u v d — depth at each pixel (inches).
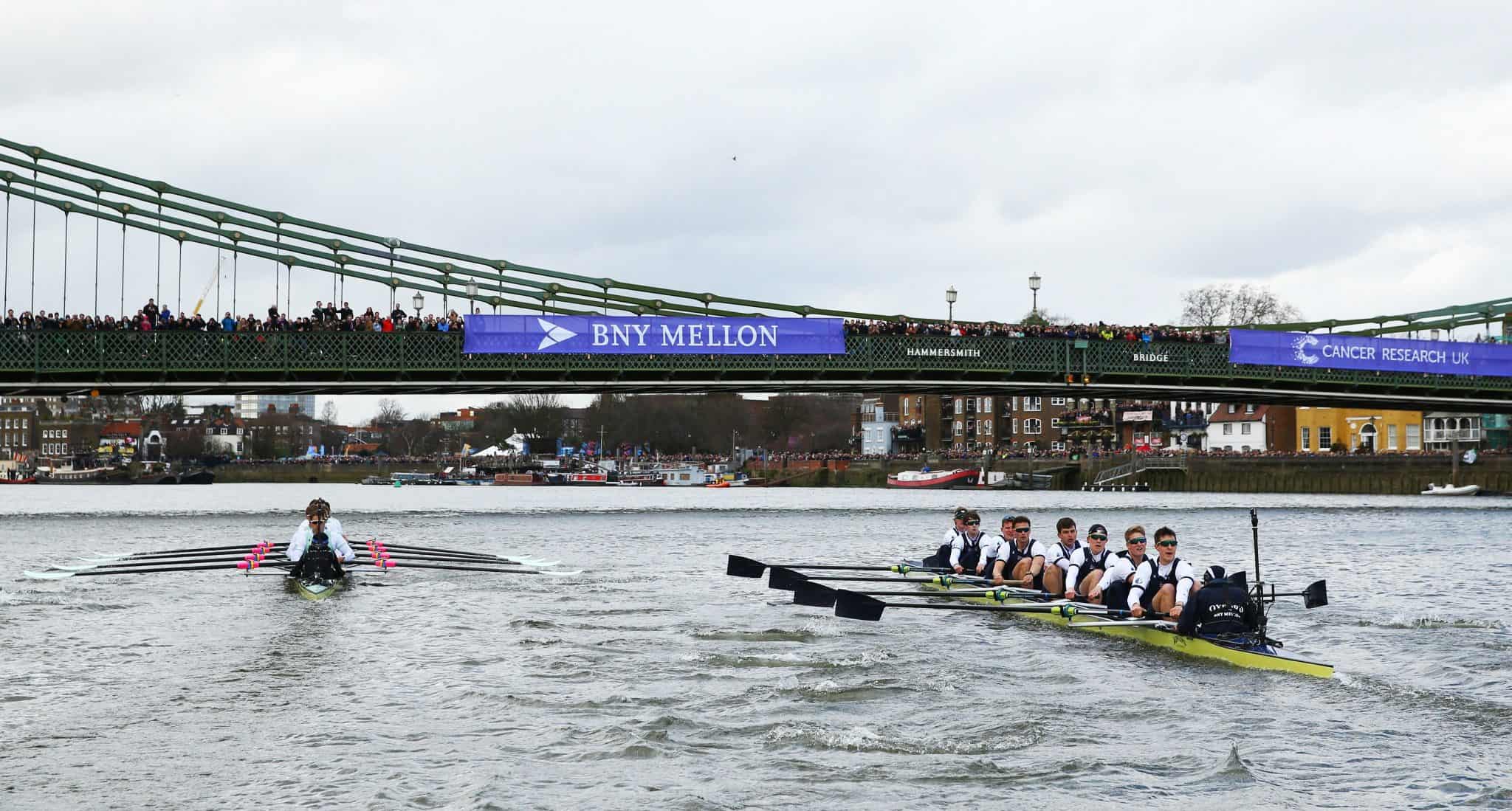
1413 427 4591.5
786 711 593.6
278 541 1662.2
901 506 3100.4
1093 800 461.1
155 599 994.1
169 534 1876.2
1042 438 6186.0
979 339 2266.2
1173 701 618.8
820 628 850.1
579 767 498.0
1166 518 2456.9
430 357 1985.7
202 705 601.6
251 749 522.6
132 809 445.4
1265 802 459.2
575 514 2610.7
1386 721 580.4
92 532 1913.1
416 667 698.2
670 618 895.1
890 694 631.8
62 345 1828.2
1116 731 561.0
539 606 963.3
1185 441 5447.8
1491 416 4414.4
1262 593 756.6
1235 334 2396.7
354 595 1027.3
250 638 797.9
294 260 2212.1
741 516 2532.0
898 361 2218.3
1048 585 895.7
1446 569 1362.0
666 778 482.9
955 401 6565.0
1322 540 1831.9
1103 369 2322.8
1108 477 4778.5
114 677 669.9
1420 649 772.0
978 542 1050.7
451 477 7062.0
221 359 1895.9
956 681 663.8
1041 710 598.5
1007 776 489.1
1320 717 586.6
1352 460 4111.7
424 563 1221.1
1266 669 700.0
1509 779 488.1
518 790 466.9
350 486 6432.1
